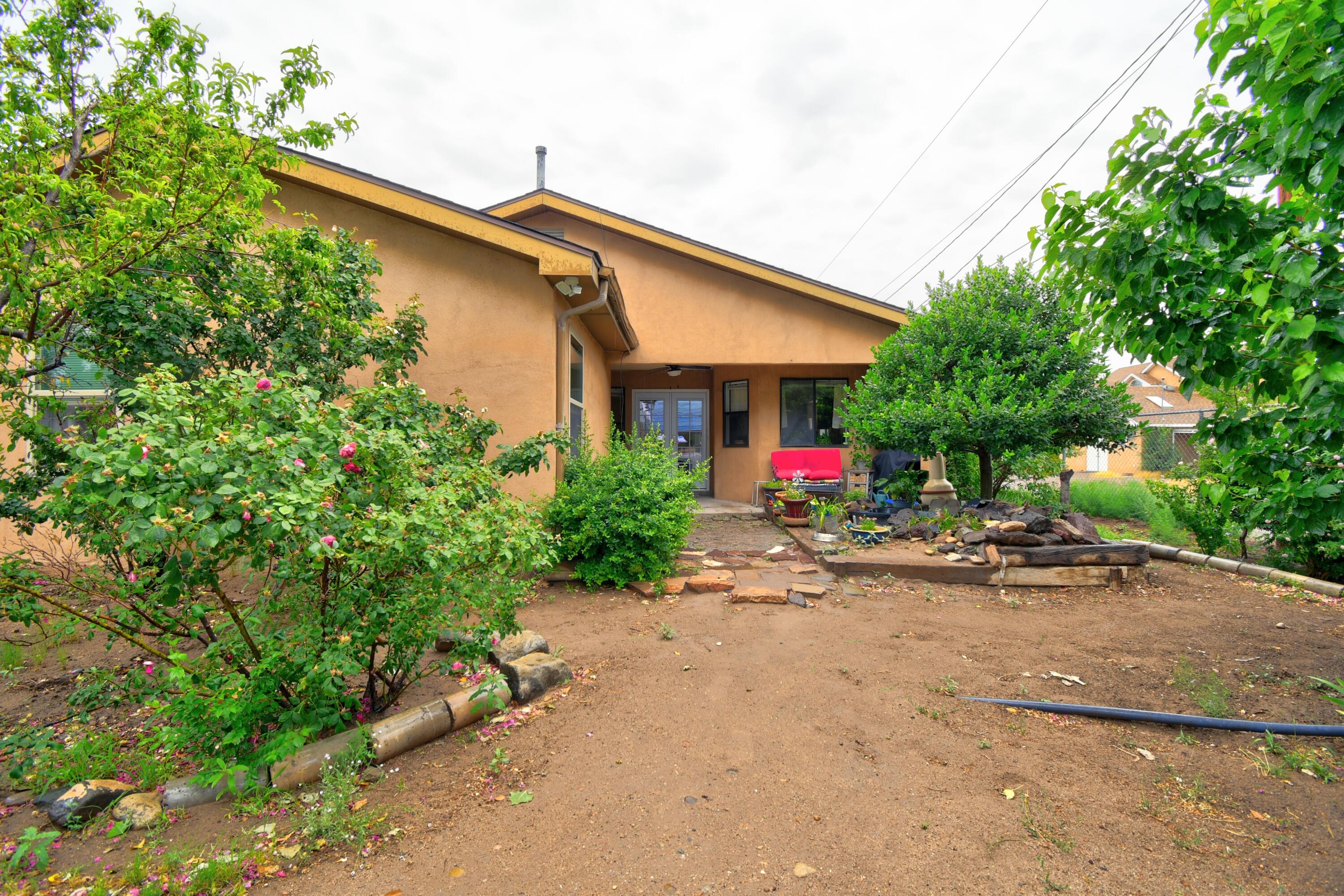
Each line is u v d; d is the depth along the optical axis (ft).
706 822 7.94
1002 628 15.60
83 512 7.74
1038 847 7.35
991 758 9.46
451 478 11.82
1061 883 6.74
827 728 10.43
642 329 34.58
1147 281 7.47
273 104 12.82
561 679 12.28
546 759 9.50
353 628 9.10
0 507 11.71
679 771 9.14
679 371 43.29
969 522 22.80
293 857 7.21
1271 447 8.23
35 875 6.86
